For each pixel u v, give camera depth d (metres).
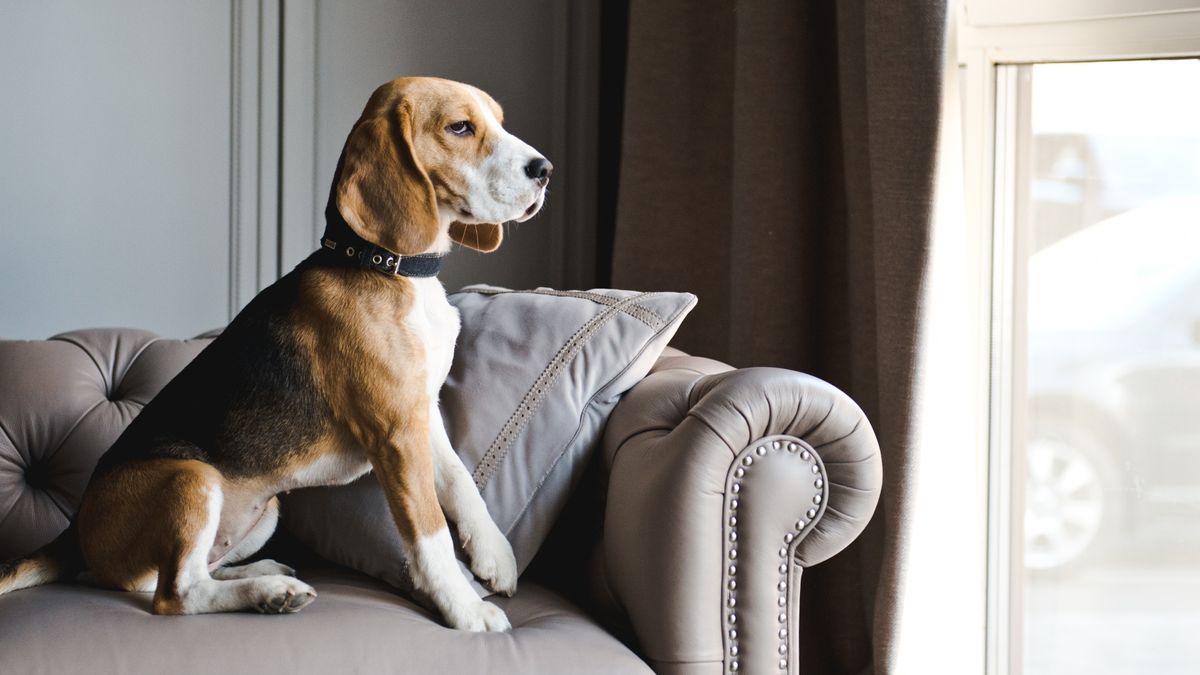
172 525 1.36
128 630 1.26
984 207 2.00
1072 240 2.00
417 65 2.46
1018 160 2.02
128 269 2.19
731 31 2.21
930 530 1.84
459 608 1.36
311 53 2.32
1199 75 1.86
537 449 1.57
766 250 2.03
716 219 2.25
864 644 2.02
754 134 2.03
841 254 2.07
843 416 1.35
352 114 2.40
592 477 1.64
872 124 1.79
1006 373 2.06
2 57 2.06
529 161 1.49
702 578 1.35
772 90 2.02
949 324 1.83
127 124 2.17
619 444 1.54
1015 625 2.07
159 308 2.23
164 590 1.34
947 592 1.90
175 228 2.23
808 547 1.40
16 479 1.65
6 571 1.41
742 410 1.34
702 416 1.35
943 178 1.79
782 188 2.02
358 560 1.54
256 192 2.29
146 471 1.41
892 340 1.75
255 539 1.57
